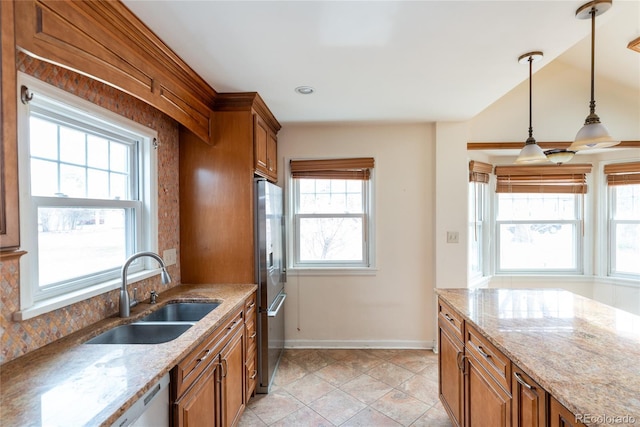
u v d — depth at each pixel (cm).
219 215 242
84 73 119
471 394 163
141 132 195
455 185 315
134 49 147
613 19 232
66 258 151
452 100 253
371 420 211
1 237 96
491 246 360
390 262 327
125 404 90
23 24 99
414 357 303
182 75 189
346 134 327
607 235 349
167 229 226
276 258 282
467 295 207
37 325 126
